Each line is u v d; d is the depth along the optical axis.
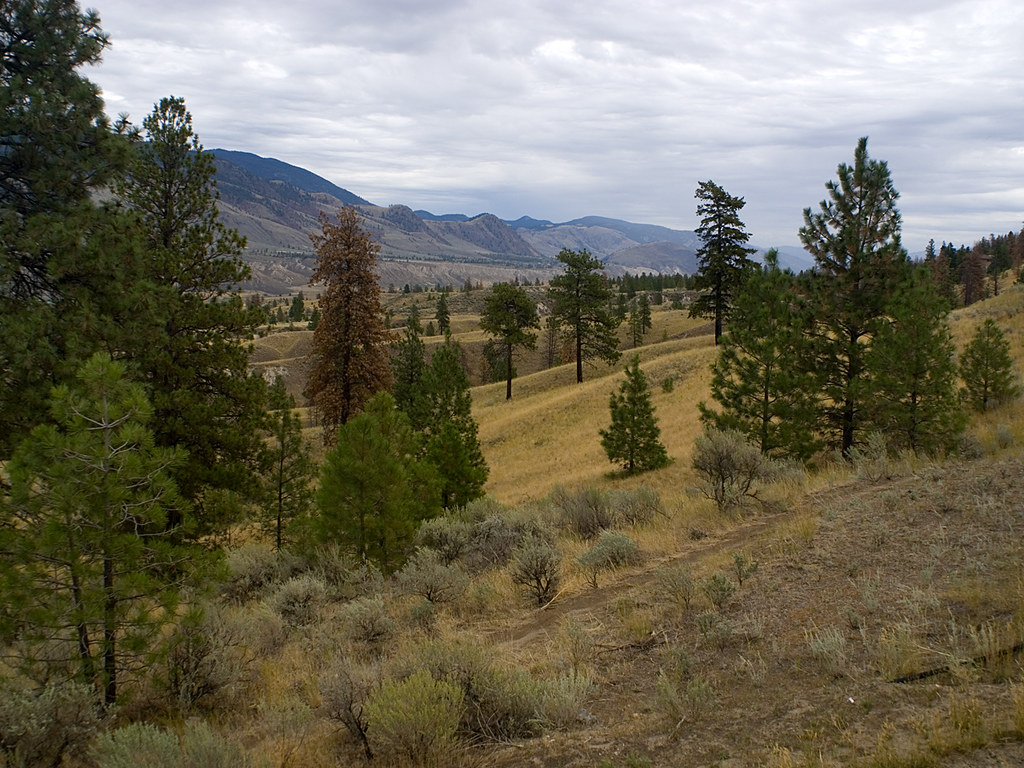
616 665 5.88
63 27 12.04
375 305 28.97
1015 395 17.48
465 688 5.24
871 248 16.58
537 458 33.28
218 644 6.89
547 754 4.45
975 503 8.13
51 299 11.76
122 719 6.27
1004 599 5.27
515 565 8.97
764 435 16.48
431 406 31.06
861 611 5.78
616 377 45.44
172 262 14.66
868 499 9.61
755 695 4.71
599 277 51.53
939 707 3.98
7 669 7.23
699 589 7.14
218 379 15.31
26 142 11.53
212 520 13.18
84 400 6.86
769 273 18.53
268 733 5.49
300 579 10.01
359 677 5.54
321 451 32.81
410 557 11.25
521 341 53.00
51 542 6.29
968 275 78.75
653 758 4.14
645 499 13.20
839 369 16.88
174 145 15.47
